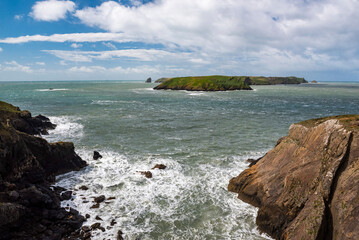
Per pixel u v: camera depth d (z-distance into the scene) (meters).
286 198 14.66
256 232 14.83
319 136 15.16
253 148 30.53
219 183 20.66
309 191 13.89
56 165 21.52
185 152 28.62
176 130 40.53
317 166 14.16
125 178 21.41
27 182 17.44
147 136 36.12
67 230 14.03
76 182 20.42
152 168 23.41
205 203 17.62
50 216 14.66
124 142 32.66
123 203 17.38
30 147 19.48
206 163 25.19
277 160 17.80
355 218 10.71
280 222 14.38
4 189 15.12
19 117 33.62
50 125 39.56
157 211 16.53
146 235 14.16
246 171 19.69
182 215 16.17
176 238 14.00
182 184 20.44
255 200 17.31
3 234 12.56
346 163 12.76
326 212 12.27
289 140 17.84
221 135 37.25
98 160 25.66
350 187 11.78
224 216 16.16
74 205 16.81
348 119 14.55
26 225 13.65
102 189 19.38
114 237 13.80
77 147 29.98
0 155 16.06
